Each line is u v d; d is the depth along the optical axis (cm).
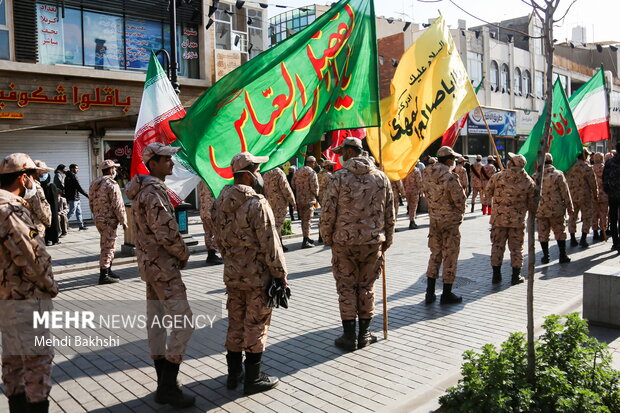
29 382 343
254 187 433
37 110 1479
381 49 2792
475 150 3150
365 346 532
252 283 417
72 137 1639
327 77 595
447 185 655
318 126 594
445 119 707
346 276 529
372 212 516
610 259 938
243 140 546
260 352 429
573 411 348
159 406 408
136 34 1705
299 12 2958
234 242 419
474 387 371
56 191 1196
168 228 393
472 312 642
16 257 334
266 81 560
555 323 428
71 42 1561
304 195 1145
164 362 416
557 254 1005
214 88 533
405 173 682
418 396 411
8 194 346
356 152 537
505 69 3384
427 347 525
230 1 2030
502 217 758
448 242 671
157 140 892
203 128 528
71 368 485
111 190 819
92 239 1277
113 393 432
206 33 1862
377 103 581
